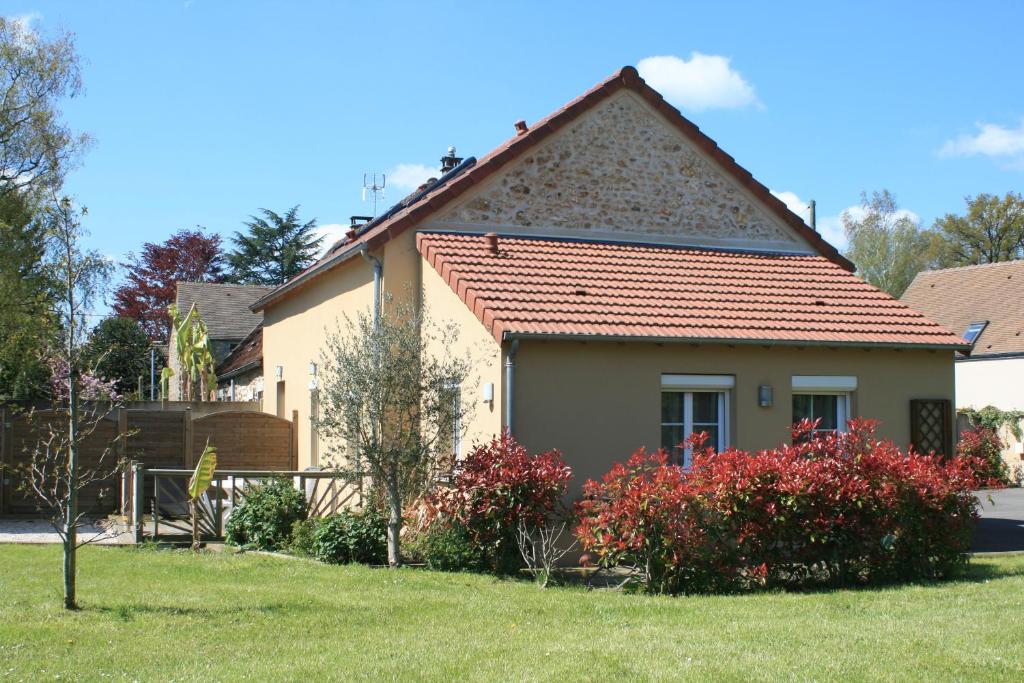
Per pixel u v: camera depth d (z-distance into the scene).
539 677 6.89
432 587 10.47
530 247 15.11
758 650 7.54
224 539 13.98
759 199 17.20
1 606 9.27
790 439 13.76
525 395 12.44
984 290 33.16
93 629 8.38
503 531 11.38
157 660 7.48
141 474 13.83
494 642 8.02
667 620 8.81
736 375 13.56
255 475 13.94
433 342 14.49
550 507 11.61
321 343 19.36
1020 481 26.30
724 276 15.37
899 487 10.74
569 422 12.62
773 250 17.27
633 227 16.38
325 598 9.79
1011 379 28.88
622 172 16.41
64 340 10.01
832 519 10.51
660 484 10.53
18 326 22.88
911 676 6.80
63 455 17.91
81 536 14.76
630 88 16.48
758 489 10.45
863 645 7.62
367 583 10.67
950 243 55.31
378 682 6.84
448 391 11.89
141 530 13.80
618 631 8.38
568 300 13.34
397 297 15.01
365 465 11.88
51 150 27.23
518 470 11.44
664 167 16.69
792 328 13.84
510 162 15.75
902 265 54.09
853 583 10.71
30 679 6.95
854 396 14.26
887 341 13.98
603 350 12.88
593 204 16.17
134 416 19.25
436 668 7.17
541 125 15.86
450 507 11.55
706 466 10.75
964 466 11.20
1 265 23.95
